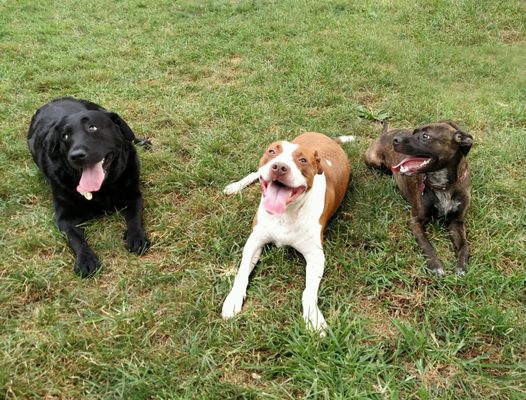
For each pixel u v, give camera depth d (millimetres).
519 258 1160
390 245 1204
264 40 2574
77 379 862
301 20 2805
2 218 1278
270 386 862
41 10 3143
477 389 857
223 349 926
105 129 1211
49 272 1097
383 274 1103
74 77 2100
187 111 1805
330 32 2609
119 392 835
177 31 2736
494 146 1596
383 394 833
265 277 1108
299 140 1397
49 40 2570
